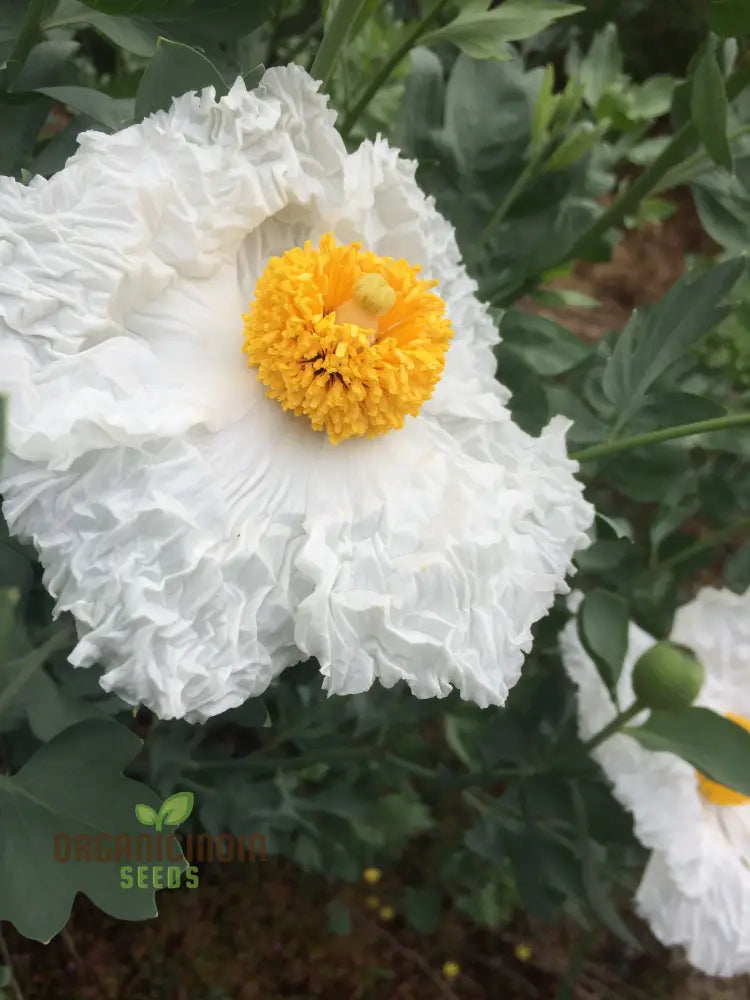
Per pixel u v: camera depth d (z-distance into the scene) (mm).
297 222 170
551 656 293
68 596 132
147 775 236
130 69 275
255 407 158
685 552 290
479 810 270
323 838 259
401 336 162
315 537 152
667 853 196
